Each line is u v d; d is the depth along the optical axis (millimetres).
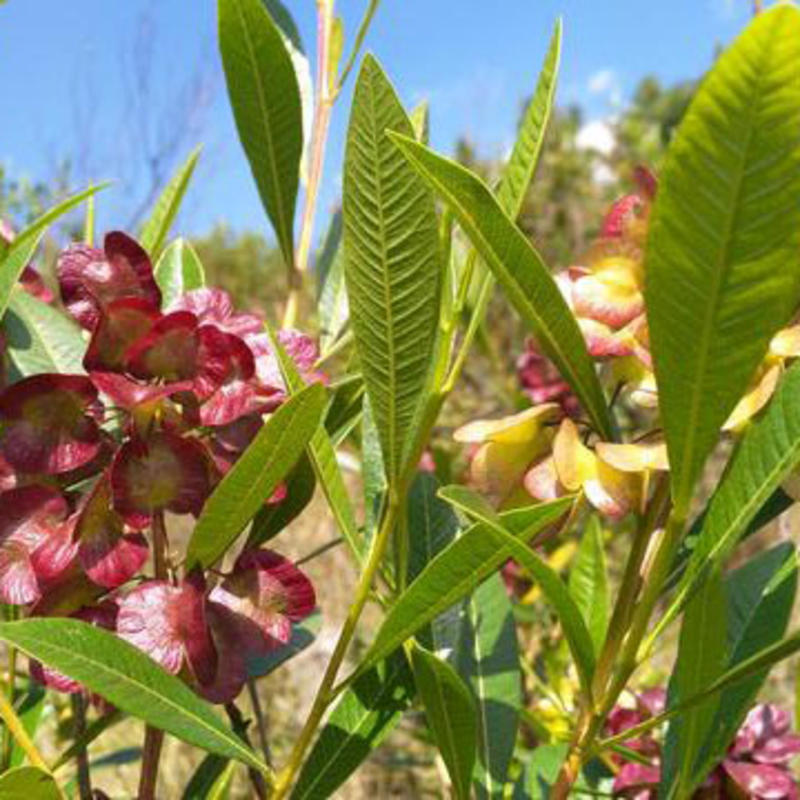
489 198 177
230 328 215
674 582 239
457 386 916
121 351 197
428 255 189
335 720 246
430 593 198
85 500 198
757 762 330
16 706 308
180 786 724
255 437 188
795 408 184
